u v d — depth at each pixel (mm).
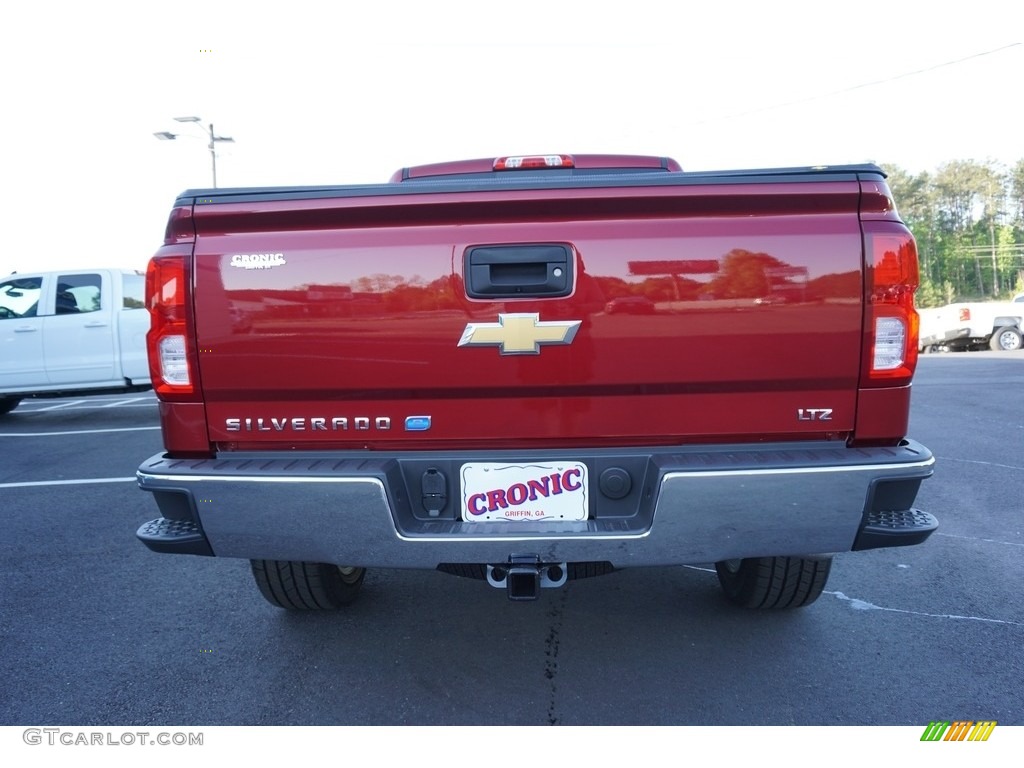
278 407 2602
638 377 2506
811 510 2404
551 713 2785
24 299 10188
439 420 2580
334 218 2512
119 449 8172
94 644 3395
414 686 2988
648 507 2488
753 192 2443
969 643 3307
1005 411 9633
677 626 3492
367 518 2453
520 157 3500
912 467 2393
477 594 3906
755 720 2725
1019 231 73625
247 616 3680
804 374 2494
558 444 2600
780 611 3654
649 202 2459
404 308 2510
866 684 2963
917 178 76625
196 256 2543
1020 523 4988
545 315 2492
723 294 2475
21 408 12383
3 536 5008
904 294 2461
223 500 2486
